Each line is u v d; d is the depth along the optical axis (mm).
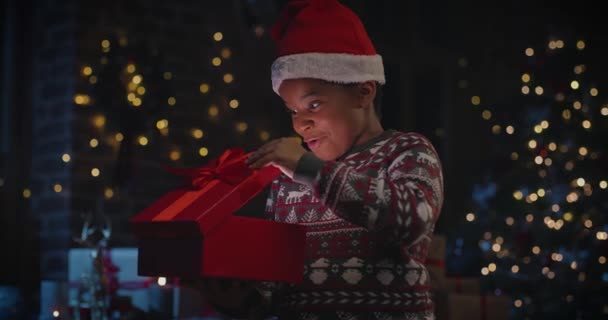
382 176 1642
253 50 6664
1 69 6168
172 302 4289
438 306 4383
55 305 4270
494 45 8305
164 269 1552
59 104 5914
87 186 5824
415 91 8164
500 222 6773
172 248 1543
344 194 1484
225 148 6430
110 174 5902
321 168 1510
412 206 1491
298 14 1730
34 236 5926
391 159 1650
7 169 6012
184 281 1732
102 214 5766
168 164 6109
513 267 6461
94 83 5875
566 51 6867
